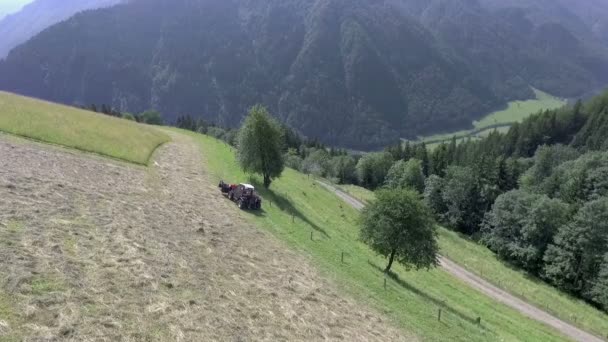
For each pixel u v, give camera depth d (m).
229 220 37.22
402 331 25.73
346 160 170.38
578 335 49.09
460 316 35.72
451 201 108.50
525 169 125.56
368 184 160.50
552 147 136.12
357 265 37.56
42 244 21.00
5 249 19.28
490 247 89.06
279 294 24.78
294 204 58.62
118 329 16.03
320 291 27.58
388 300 30.83
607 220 67.00
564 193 93.25
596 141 136.00
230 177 59.06
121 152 52.38
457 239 93.19
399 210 42.84
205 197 43.12
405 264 44.28
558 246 72.25
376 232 43.53
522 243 79.12
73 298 17.12
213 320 19.14
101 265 20.83
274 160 58.44
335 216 69.62
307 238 40.22
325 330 22.19
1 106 54.00
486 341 29.59
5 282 16.64
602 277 63.25
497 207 87.44
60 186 32.03
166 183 44.84
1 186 27.81
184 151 71.50
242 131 58.44
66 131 52.44
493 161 114.88
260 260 29.77
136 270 21.38
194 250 27.31
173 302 19.52
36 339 14.09
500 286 63.72
